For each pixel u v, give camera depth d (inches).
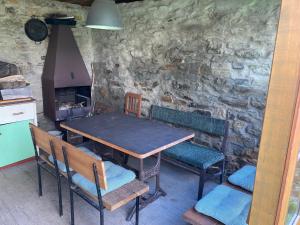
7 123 119.9
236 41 108.8
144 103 152.9
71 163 75.4
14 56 147.6
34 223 85.7
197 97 127.0
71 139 143.6
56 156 82.7
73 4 165.5
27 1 146.4
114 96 171.0
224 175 120.8
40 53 157.9
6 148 121.9
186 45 126.5
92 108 175.8
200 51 121.6
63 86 153.0
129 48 154.2
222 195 71.9
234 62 111.0
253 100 107.8
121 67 161.9
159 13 134.5
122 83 163.8
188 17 123.2
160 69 140.5
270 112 36.6
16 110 121.3
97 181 67.1
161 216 90.8
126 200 71.2
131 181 80.3
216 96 119.9
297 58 32.8
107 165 87.6
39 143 91.4
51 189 106.5
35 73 158.2
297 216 53.0
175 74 134.0
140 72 151.3
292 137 35.2
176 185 112.0
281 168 37.0
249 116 110.1
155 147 81.6
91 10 92.7
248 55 106.1
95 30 173.3
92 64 182.2
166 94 140.6
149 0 137.6
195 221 64.4
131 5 146.8
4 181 112.2
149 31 141.2
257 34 102.2
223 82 116.1
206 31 117.8
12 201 97.7
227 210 65.0
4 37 142.0
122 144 83.7
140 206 94.3
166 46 135.0
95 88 184.4
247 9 103.4
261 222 41.1
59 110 153.2
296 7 31.8
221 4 110.7
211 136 123.4
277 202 38.5
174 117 126.9
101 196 69.3
